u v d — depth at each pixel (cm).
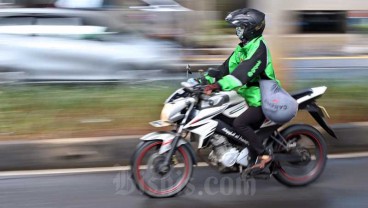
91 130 870
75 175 773
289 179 730
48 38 1270
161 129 877
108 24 1319
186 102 672
